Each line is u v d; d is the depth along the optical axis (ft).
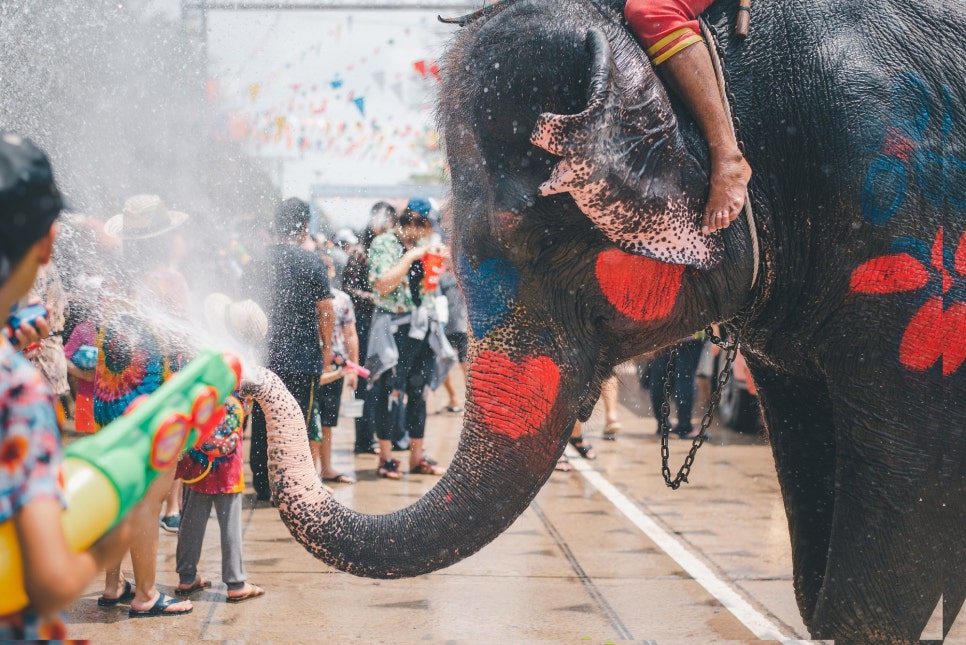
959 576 9.63
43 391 4.79
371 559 8.64
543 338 9.09
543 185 8.40
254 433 19.99
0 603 4.62
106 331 12.79
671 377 10.94
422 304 22.40
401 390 22.62
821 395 10.93
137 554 13.42
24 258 4.85
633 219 8.61
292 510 8.73
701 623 13.58
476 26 9.59
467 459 8.96
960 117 9.16
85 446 4.96
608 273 9.15
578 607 14.25
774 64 9.42
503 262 9.09
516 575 15.75
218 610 13.91
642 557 16.81
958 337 9.14
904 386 9.21
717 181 8.98
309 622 13.46
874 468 9.37
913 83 9.16
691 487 22.30
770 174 9.47
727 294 9.53
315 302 19.13
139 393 12.58
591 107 8.20
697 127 9.12
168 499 18.06
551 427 9.10
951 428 9.30
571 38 8.89
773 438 11.47
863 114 9.08
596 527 18.76
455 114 9.39
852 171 9.06
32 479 4.63
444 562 8.77
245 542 17.39
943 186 9.05
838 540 9.58
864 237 9.11
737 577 15.70
